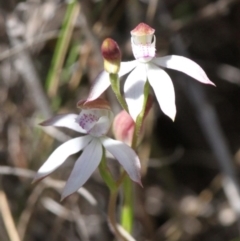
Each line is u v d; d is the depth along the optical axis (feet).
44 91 0.79
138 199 0.84
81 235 0.85
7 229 0.77
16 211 0.84
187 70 0.56
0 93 0.86
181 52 0.84
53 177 0.84
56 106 0.83
